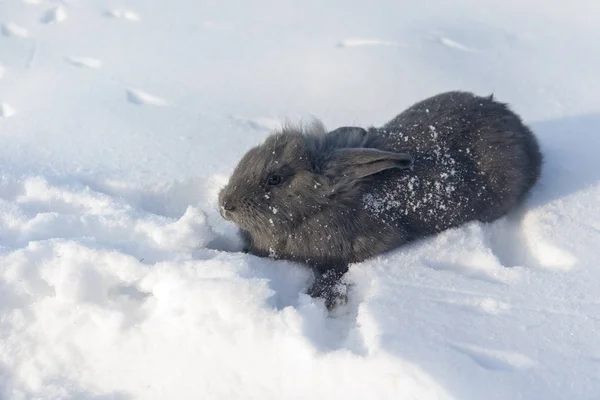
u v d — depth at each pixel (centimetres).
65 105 116
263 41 129
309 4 138
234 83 121
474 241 94
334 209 91
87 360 86
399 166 90
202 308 84
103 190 103
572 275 89
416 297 86
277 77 122
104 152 108
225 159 107
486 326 83
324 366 80
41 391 84
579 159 106
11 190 101
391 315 84
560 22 133
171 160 107
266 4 138
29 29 131
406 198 93
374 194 92
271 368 81
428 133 96
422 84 120
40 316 87
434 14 136
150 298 88
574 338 82
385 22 134
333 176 91
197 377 83
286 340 81
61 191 100
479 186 95
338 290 90
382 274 89
